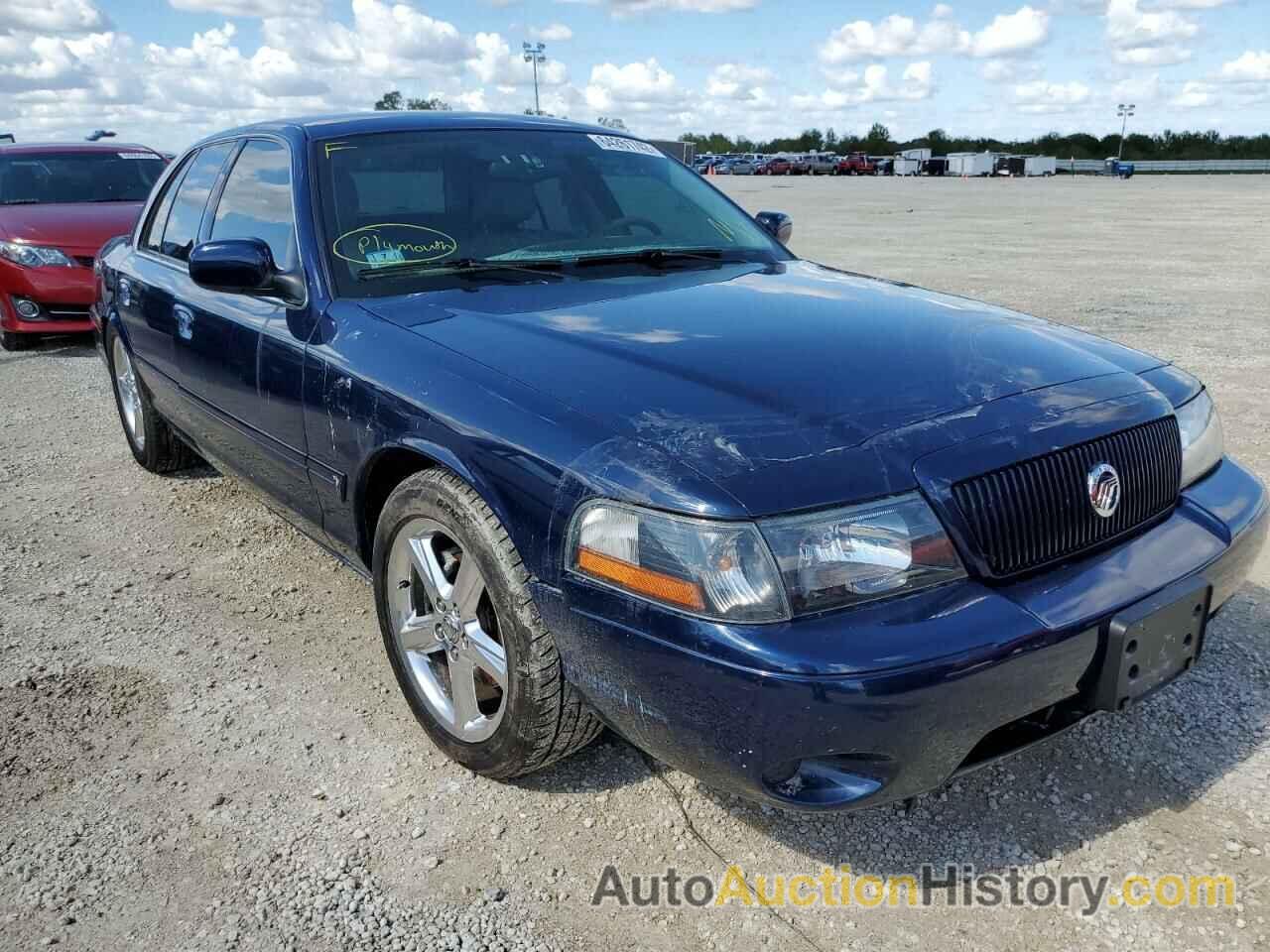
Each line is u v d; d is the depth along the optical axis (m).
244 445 3.44
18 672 3.13
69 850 2.34
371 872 2.27
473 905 2.17
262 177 3.49
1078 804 2.45
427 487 2.43
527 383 2.29
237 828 2.41
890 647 1.83
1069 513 2.13
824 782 1.93
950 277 11.58
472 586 2.43
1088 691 2.09
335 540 3.08
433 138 3.45
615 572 1.98
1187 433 2.51
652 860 2.30
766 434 2.00
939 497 1.97
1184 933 2.05
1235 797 2.45
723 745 1.91
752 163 68.88
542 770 2.62
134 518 4.47
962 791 2.51
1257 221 20.77
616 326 2.55
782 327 2.56
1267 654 3.10
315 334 2.89
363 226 3.08
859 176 68.25
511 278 3.01
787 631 1.83
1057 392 2.31
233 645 3.31
